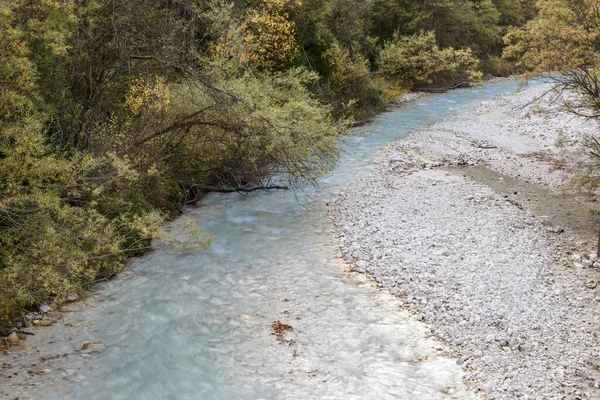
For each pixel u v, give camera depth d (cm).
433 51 2844
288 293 954
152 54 1164
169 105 1212
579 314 878
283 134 1243
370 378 725
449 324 855
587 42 1228
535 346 790
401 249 1115
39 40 938
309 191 1507
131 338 804
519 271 1014
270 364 755
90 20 1040
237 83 1259
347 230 1223
